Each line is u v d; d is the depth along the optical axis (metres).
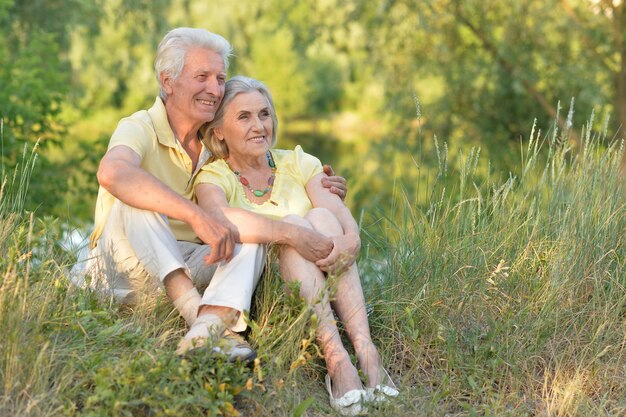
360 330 2.91
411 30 11.19
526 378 2.98
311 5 11.55
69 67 10.73
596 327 3.15
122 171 2.84
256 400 2.66
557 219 3.52
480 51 11.51
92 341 2.75
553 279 3.23
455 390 2.91
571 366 3.04
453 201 3.78
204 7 15.12
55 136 8.45
